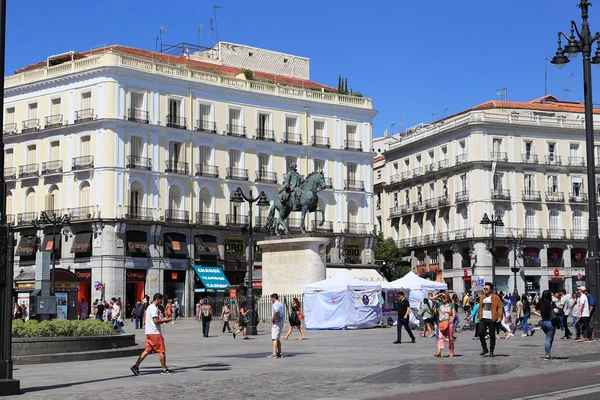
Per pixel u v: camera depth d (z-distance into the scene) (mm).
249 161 86000
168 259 78812
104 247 74938
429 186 106688
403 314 34094
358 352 29562
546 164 99750
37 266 48312
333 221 91000
